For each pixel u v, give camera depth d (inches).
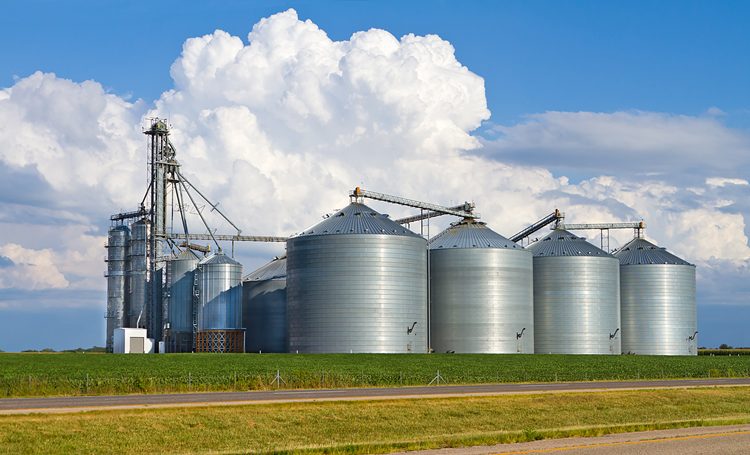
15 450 2000.5
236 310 7770.7
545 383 3969.0
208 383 3442.4
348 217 7185.0
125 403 2689.5
